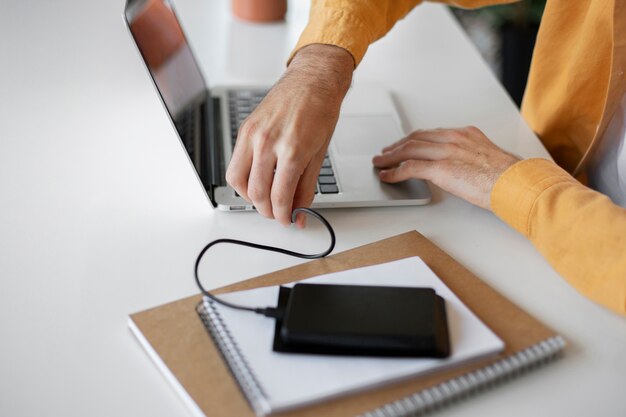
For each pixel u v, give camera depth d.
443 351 0.54
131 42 1.17
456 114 1.00
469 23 2.22
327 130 0.72
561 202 0.68
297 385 0.52
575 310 0.63
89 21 1.24
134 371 0.57
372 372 0.53
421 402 0.52
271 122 0.70
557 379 0.56
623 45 0.79
